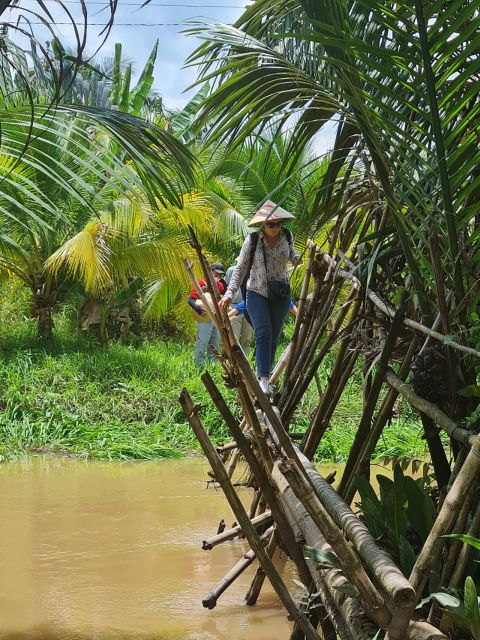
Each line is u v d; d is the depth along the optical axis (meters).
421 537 3.46
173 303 17.52
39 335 15.84
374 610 2.71
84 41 2.73
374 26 3.39
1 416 12.18
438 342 3.56
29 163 4.26
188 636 4.86
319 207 4.55
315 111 4.10
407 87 3.27
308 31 3.39
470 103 3.55
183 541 6.93
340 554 2.73
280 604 5.48
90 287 14.66
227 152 4.13
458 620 2.65
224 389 13.21
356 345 4.78
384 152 3.60
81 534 7.11
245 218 15.34
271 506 4.01
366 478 4.21
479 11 3.35
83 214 13.78
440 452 3.62
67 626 4.99
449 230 3.34
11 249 12.52
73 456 11.38
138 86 16.69
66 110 4.48
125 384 13.38
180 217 13.69
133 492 8.91
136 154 4.43
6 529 7.25
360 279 4.33
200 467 10.73
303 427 12.28
